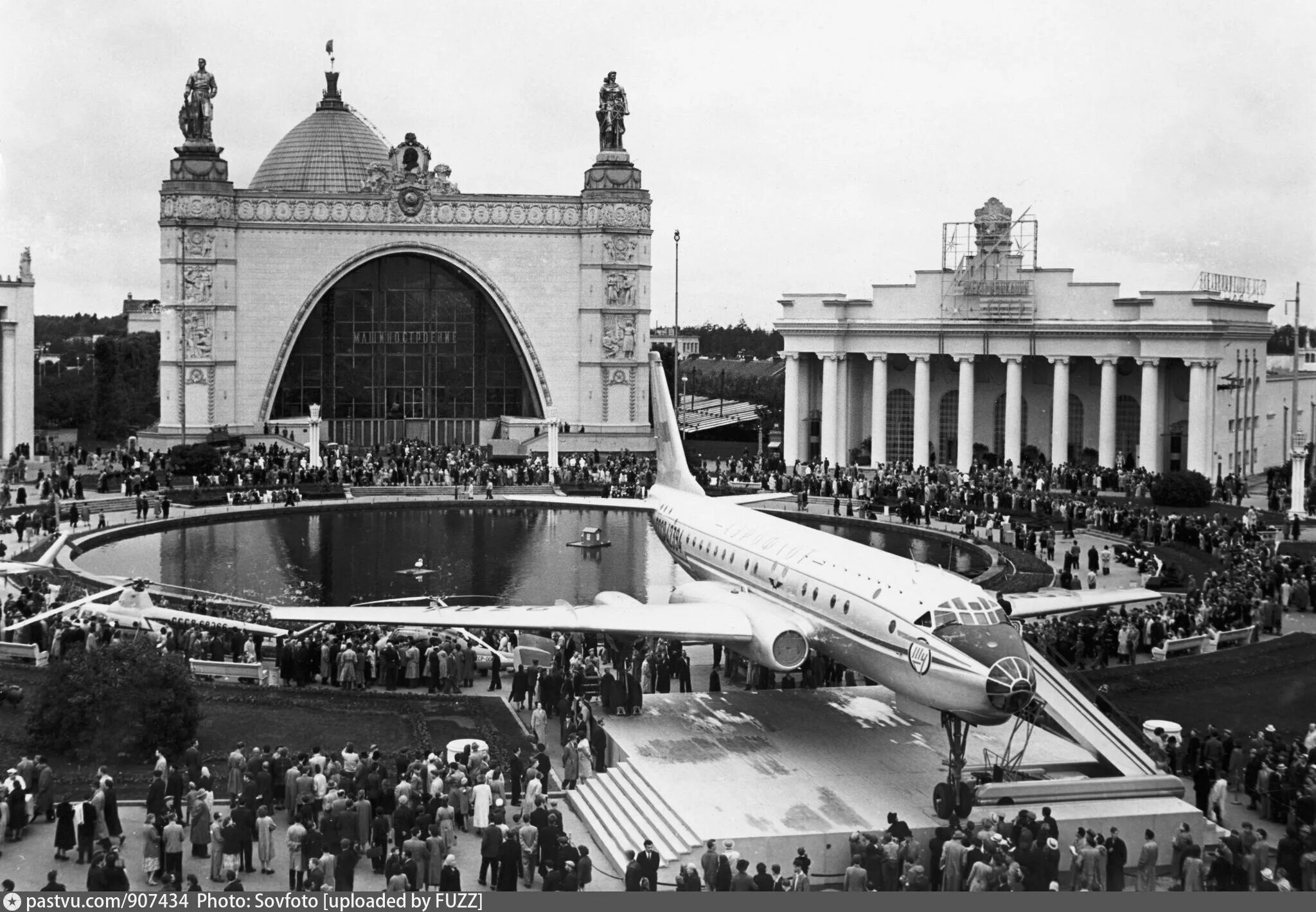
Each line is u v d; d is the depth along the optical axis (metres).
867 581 44.25
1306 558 78.81
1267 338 124.38
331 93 160.00
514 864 33.53
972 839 34.50
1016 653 38.56
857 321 122.94
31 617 57.31
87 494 106.00
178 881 33.78
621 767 42.06
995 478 108.56
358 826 35.97
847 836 36.25
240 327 132.62
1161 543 86.38
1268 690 51.88
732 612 49.25
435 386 141.00
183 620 56.59
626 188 137.38
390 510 108.50
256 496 106.44
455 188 136.12
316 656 53.22
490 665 54.66
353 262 134.25
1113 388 114.38
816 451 128.62
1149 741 42.94
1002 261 117.94
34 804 38.03
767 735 45.25
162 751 42.47
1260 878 33.56
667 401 71.31
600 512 109.31
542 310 138.12
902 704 43.00
